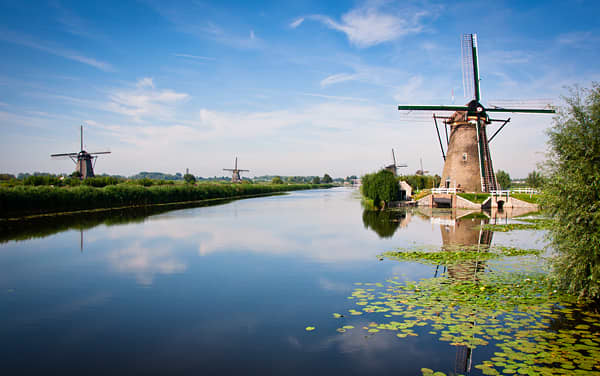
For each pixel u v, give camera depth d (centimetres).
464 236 1917
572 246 819
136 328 763
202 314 836
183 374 577
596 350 589
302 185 13700
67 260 1407
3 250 1609
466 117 3916
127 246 1703
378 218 2948
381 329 716
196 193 5800
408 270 1177
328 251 1548
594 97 799
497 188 4094
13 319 819
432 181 6425
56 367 604
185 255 1495
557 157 852
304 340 689
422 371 557
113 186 4016
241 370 586
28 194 2998
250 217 3055
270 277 1145
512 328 684
